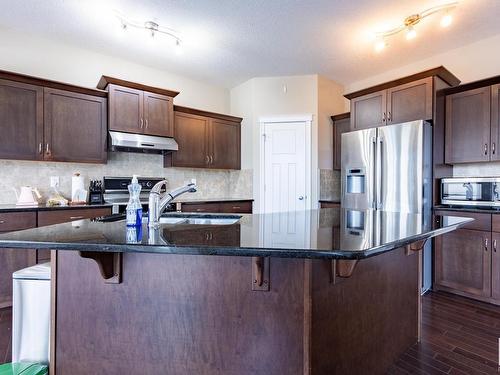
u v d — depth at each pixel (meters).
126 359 1.29
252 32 3.07
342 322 1.38
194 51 3.51
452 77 3.20
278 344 1.20
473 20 2.82
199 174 4.44
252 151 4.41
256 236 1.15
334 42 3.28
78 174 3.29
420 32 3.05
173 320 1.26
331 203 4.01
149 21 2.86
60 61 3.31
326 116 4.34
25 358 1.46
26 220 2.61
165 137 3.67
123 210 3.22
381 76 4.20
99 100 3.27
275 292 1.19
